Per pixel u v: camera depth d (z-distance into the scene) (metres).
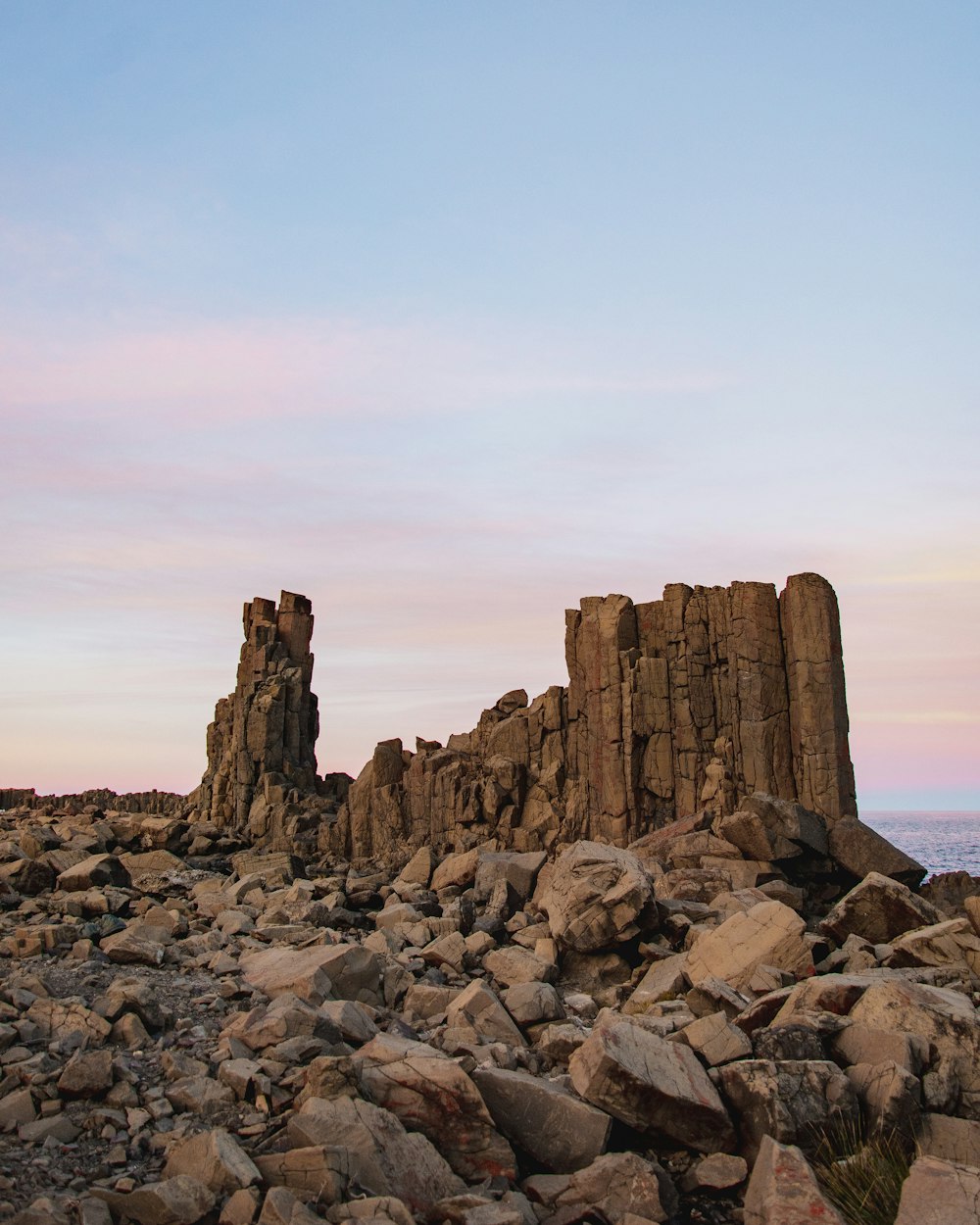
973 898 19.47
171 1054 14.55
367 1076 13.44
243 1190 10.89
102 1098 13.45
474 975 21.92
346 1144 11.99
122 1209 10.95
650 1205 11.90
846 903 22.22
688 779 33.38
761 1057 14.37
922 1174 11.28
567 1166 12.95
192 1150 11.76
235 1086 13.56
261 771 41.75
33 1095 13.21
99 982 17.77
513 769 36.06
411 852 36.47
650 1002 19.69
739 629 33.53
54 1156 12.07
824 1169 12.29
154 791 52.69
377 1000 18.83
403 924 24.20
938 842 156.38
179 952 20.45
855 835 29.30
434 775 37.50
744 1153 13.26
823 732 31.94
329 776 44.59
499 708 40.72
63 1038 14.72
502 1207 11.41
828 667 32.28
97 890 24.75
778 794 32.25
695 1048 14.89
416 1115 13.04
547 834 34.78
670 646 34.75
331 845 38.56
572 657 36.72
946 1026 14.22
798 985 16.42
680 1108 13.25
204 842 37.84
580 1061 14.12
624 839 33.16
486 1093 13.50
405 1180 11.94
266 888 29.92
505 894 27.28
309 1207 10.90
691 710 33.88
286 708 42.84
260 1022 15.06
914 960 19.28
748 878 27.80
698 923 23.58
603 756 34.28
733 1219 12.21
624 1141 13.63
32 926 21.00
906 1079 12.96
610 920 22.41
